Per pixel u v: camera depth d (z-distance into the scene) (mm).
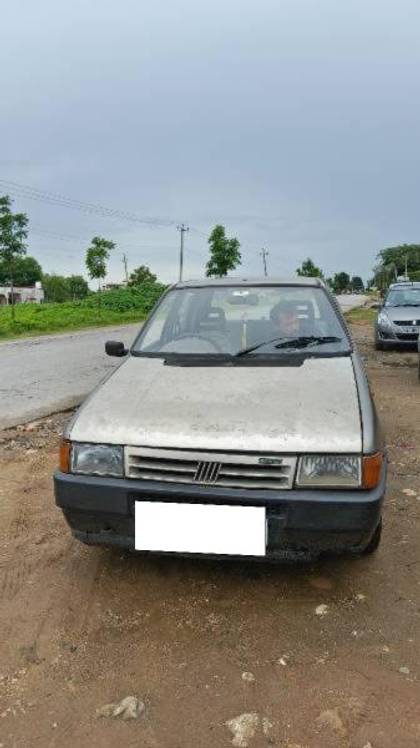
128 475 2531
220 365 3328
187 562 3045
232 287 4219
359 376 3158
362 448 2447
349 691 2137
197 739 1929
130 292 39812
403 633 2471
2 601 2736
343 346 3580
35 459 4875
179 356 3512
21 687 2174
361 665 2273
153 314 4117
